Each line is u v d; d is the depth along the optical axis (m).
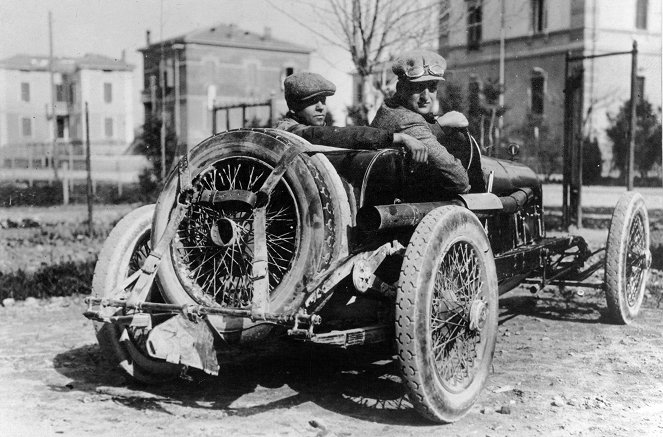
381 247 3.88
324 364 5.01
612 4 33.97
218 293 4.06
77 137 59.44
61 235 14.84
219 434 3.60
